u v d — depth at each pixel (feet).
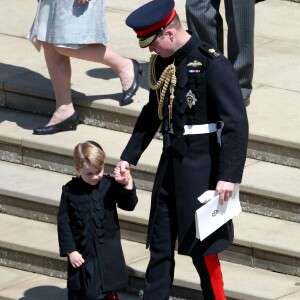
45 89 114.01
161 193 87.71
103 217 90.22
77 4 106.73
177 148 85.76
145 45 84.48
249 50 108.47
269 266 96.07
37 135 110.11
